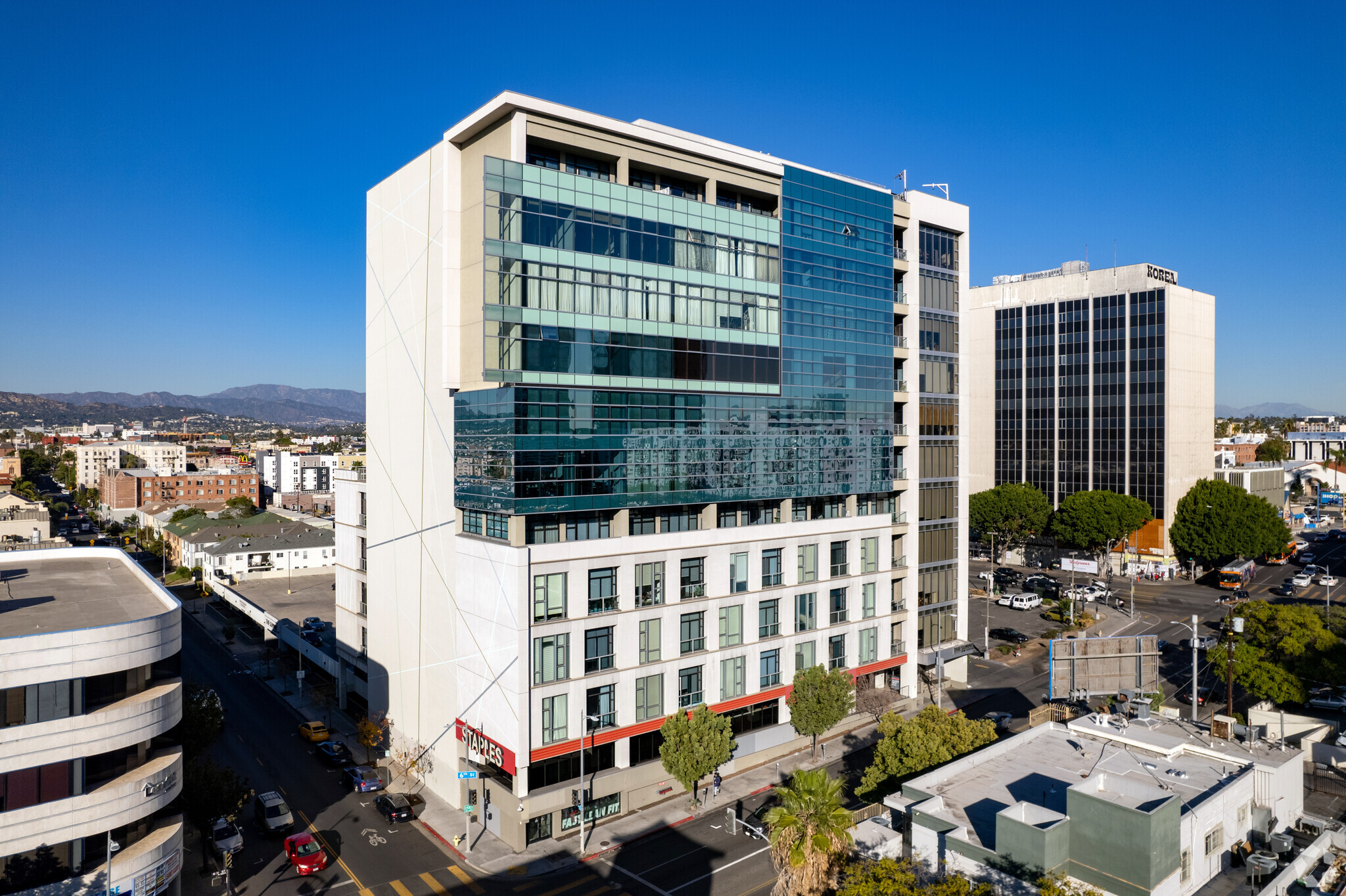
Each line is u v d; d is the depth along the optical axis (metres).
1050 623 100.94
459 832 50.44
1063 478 140.75
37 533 170.62
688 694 56.78
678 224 57.09
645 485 54.84
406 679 61.34
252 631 105.38
